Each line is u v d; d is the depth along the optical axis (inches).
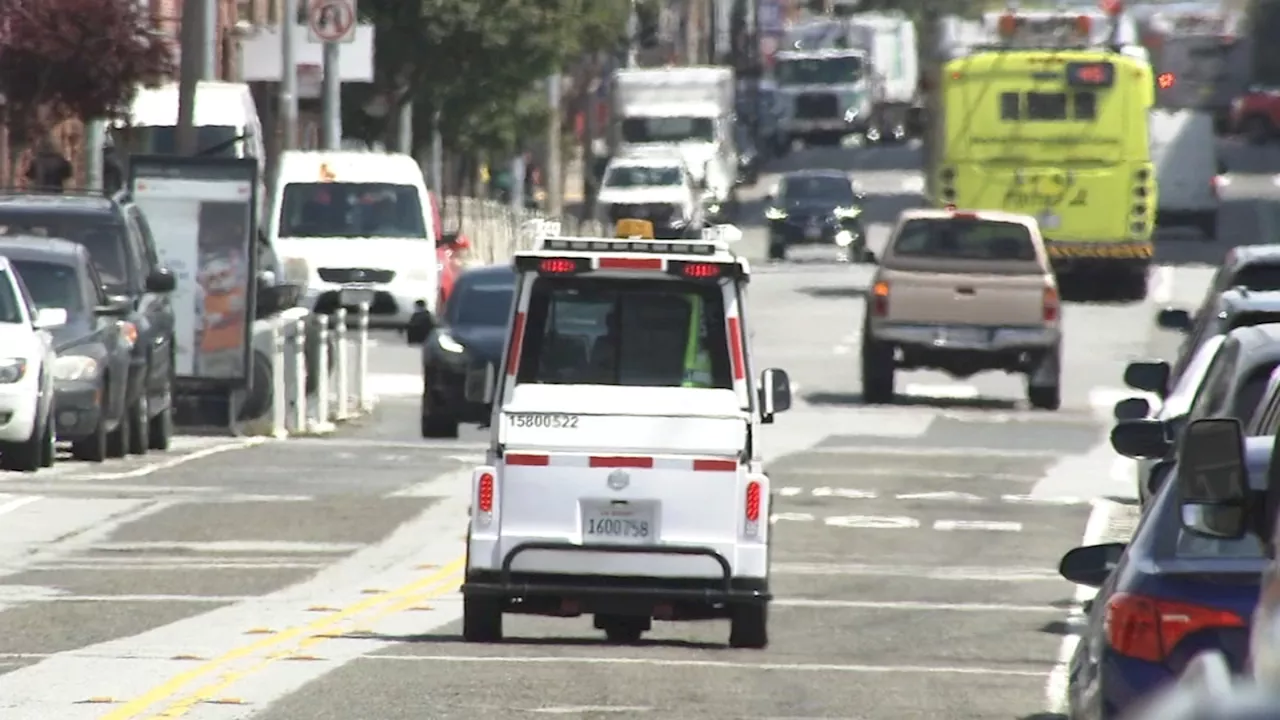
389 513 2667.3
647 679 1653.5
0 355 2915.8
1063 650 1841.8
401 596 2081.7
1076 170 5994.1
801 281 7357.3
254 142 5103.3
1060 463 3405.5
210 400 3690.9
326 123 6107.3
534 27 7406.5
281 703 1529.3
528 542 1797.5
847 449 3580.2
